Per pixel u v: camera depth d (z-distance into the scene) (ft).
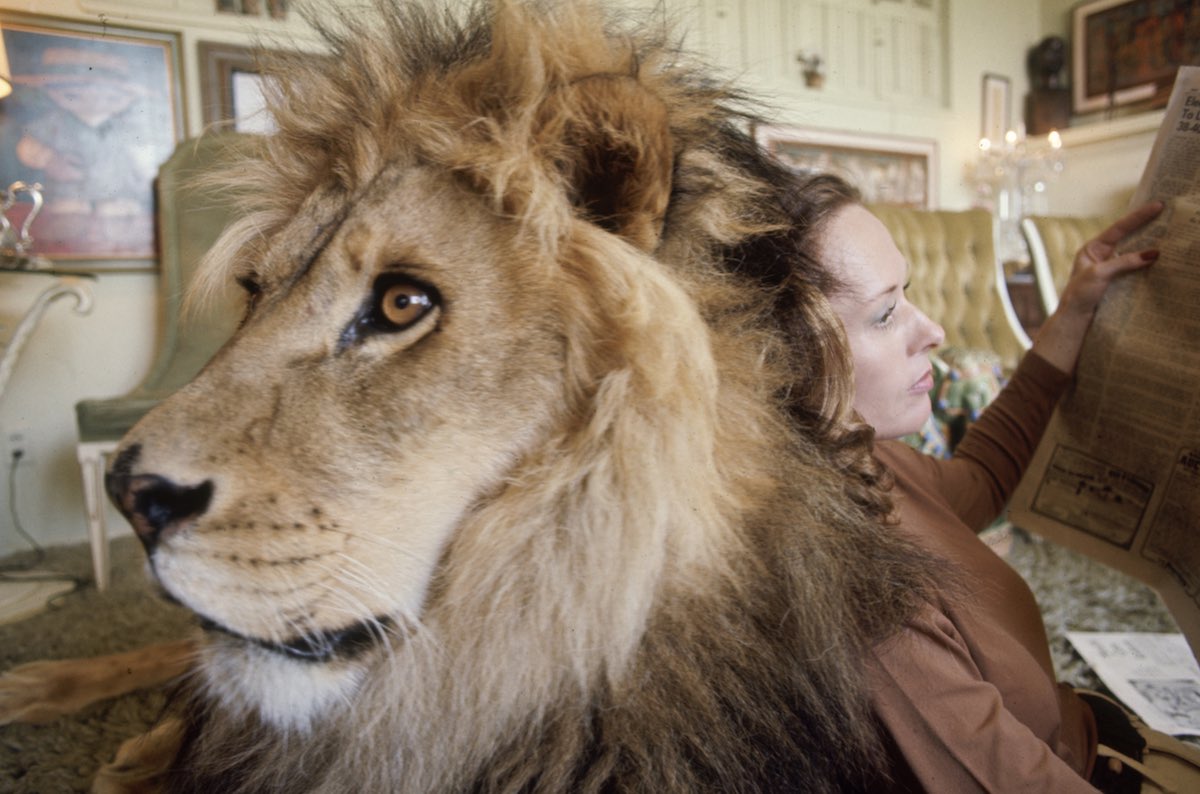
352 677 2.18
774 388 2.51
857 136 17.75
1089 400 3.86
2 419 10.22
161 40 10.69
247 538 1.96
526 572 2.17
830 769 2.43
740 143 2.81
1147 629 6.33
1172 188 3.61
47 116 10.21
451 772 2.21
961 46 19.66
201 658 2.24
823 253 3.00
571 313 2.17
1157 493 3.51
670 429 2.15
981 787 2.39
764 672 2.34
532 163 2.18
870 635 2.46
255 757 2.48
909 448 4.06
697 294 2.36
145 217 10.91
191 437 1.98
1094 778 3.28
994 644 2.79
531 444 2.19
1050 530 4.01
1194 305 3.44
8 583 8.53
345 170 2.40
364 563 2.07
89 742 4.70
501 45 2.27
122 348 10.95
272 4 9.99
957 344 14.73
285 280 2.35
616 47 2.47
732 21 15.80
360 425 2.09
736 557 2.30
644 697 2.22
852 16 17.69
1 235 9.64
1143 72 19.52
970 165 19.89
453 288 2.15
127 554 9.52
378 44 2.53
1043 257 15.14
